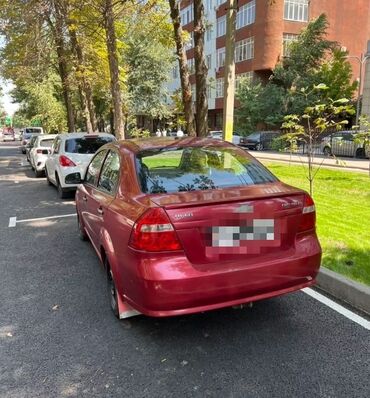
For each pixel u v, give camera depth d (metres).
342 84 35.44
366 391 2.89
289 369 3.15
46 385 3.06
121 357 3.39
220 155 4.30
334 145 20.66
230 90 7.95
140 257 3.19
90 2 13.12
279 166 15.23
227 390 2.93
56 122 40.62
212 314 4.07
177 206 3.17
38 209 9.62
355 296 4.17
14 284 5.02
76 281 5.07
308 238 3.64
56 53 22.72
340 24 41.06
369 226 6.61
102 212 4.20
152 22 14.27
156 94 36.97
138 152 4.16
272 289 3.42
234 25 7.75
